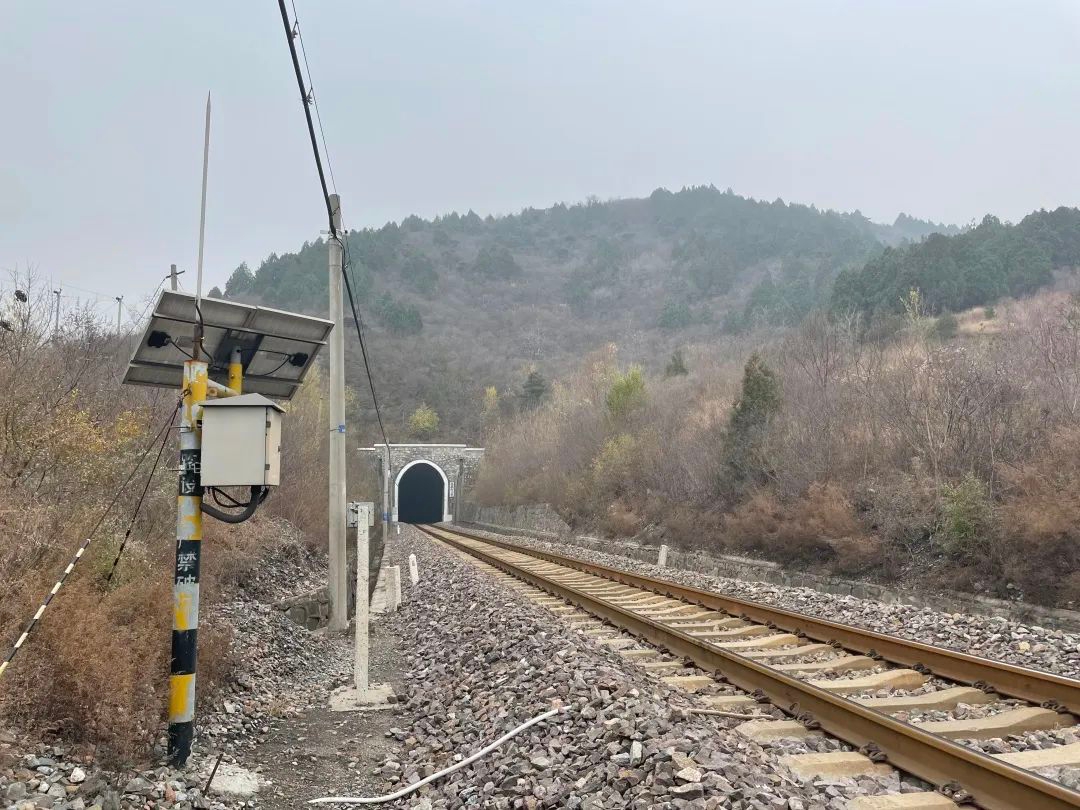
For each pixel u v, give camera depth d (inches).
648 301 7844.5
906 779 206.8
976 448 821.2
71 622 236.4
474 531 2458.2
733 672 313.6
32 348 545.6
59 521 338.6
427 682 367.9
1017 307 2214.6
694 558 1159.6
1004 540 681.0
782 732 244.4
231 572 556.4
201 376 244.5
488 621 447.5
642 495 1562.5
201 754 252.5
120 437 486.3
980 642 403.9
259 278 6555.1
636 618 423.5
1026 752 217.0
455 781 230.7
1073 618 593.0
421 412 4832.7
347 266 645.9
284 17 351.3
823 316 2041.1
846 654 370.0
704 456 1331.2
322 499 1026.7
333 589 564.1
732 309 6151.6
